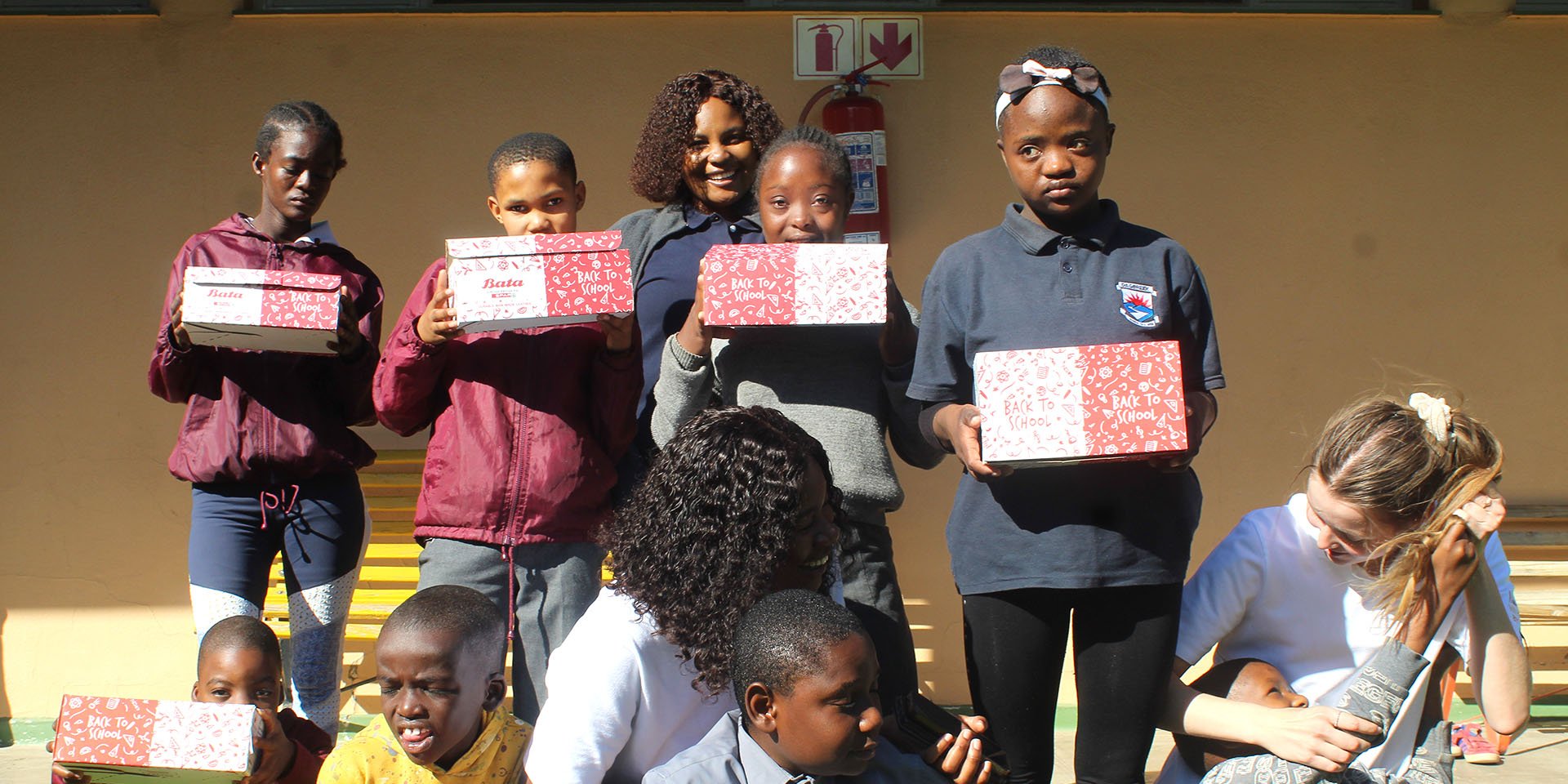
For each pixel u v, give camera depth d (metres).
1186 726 2.27
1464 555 2.04
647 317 2.96
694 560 1.89
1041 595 2.38
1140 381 2.18
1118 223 2.47
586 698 1.90
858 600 2.47
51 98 4.38
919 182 4.44
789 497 1.91
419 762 2.09
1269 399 4.50
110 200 4.40
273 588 4.27
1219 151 4.48
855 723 1.71
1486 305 4.52
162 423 4.42
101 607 4.39
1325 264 4.50
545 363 2.67
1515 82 4.50
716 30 4.42
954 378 2.49
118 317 4.41
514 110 4.43
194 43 4.40
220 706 2.27
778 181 2.62
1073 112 2.36
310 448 2.96
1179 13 4.44
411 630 2.08
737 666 1.78
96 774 2.27
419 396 2.67
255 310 2.65
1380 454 2.08
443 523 2.62
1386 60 4.49
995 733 2.40
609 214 4.43
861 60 4.41
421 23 4.42
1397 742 2.23
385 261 4.43
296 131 3.02
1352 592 2.26
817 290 2.43
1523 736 4.28
